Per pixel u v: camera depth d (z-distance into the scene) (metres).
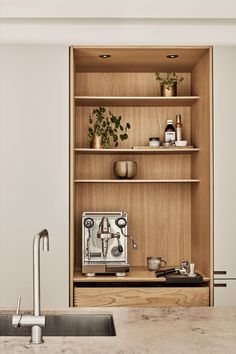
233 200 3.96
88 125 4.54
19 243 3.89
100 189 4.53
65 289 3.89
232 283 3.94
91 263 4.07
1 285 3.87
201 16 3.77
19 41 3.90
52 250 3.90
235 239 3.95
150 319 2.37
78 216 4.50
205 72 4.05
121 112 4.56
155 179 4.55
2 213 3.90
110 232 4.13
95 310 2.56
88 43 3.91
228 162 3.96
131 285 4.19
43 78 3.92
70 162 3.94
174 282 3.92
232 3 3.49
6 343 2.00
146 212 4.55
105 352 1.88
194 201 4.43
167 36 3.91
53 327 2.54
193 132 4.47
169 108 4.58
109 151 4.17
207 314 2.46
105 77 4.56
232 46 3.98
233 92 3.97
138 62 4.25
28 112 3.92
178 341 2.02
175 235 4.55
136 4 3.52
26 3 3.50
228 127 3.97
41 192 3.91
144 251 4.54
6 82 3.91
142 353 1.87
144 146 4.55
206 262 4.03
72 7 3.58
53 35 3.90
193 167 4.46
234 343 1.99
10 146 3.91
